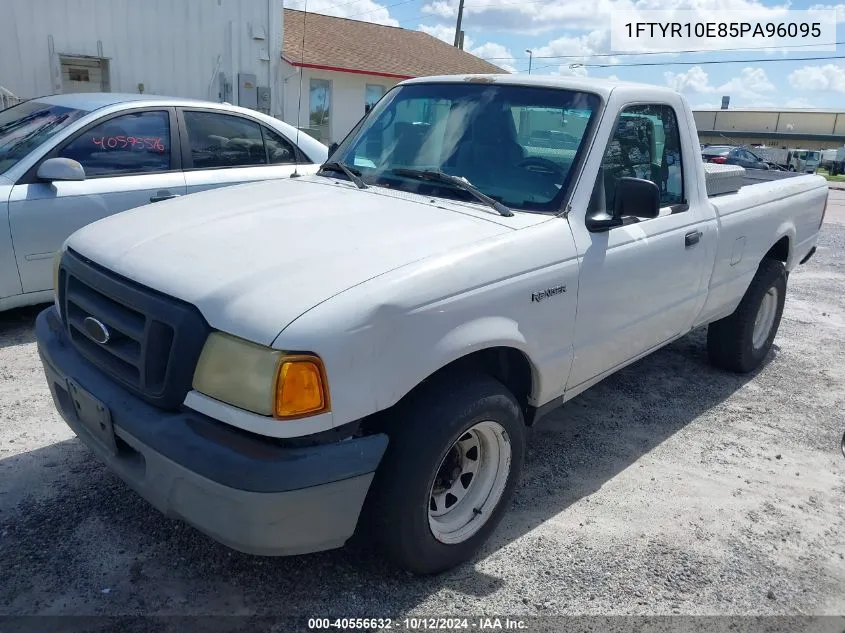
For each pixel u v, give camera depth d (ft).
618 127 11.48
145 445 7.89
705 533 11.05
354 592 9.25
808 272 31.14
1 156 17.94
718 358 17.61
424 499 8.69
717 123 204.64
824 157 147.23
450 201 10.82
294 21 74.43
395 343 7.98
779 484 12.70
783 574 10.21
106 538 9.93
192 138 19.67
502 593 9.43
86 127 17.79
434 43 89.92
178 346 7.75
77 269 9.40
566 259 10.18
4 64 36.76
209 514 7.58
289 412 7.32
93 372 8.98
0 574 9.10
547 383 10.50
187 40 41.70
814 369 18.72
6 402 13.74
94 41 38.65
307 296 7.68
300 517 7.59
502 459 9.98
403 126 12.63
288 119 64.44
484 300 8.95
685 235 12.89
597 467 12.91
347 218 9.88
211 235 9.20
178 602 8.86
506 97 11.88
